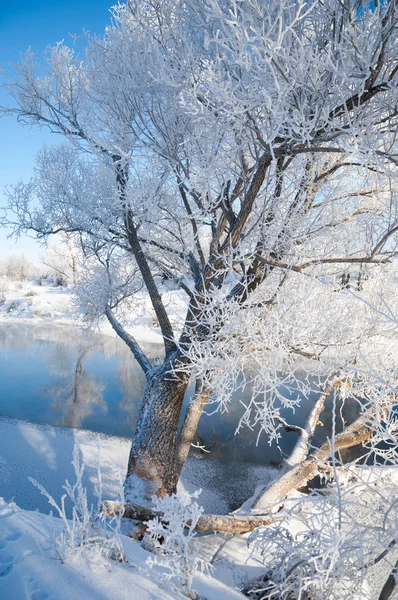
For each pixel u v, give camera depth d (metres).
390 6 2.59
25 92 6.12
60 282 44.12
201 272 6.16
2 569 2.12
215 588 2.70
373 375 2.38
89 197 6.66
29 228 7.29
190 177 4.28
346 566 2.73
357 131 2.84
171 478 5.71
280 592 2.95
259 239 5.06
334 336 5.73
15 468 8.38
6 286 43.03
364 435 7.16
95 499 7.26
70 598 1.96
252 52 2.75
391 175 2.99
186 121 4.45
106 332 26.72
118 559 2.47
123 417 11.81
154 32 4.72
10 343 23.42
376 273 6.28
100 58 5.07
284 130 3.30
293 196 5.40
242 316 4.68
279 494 6.10
